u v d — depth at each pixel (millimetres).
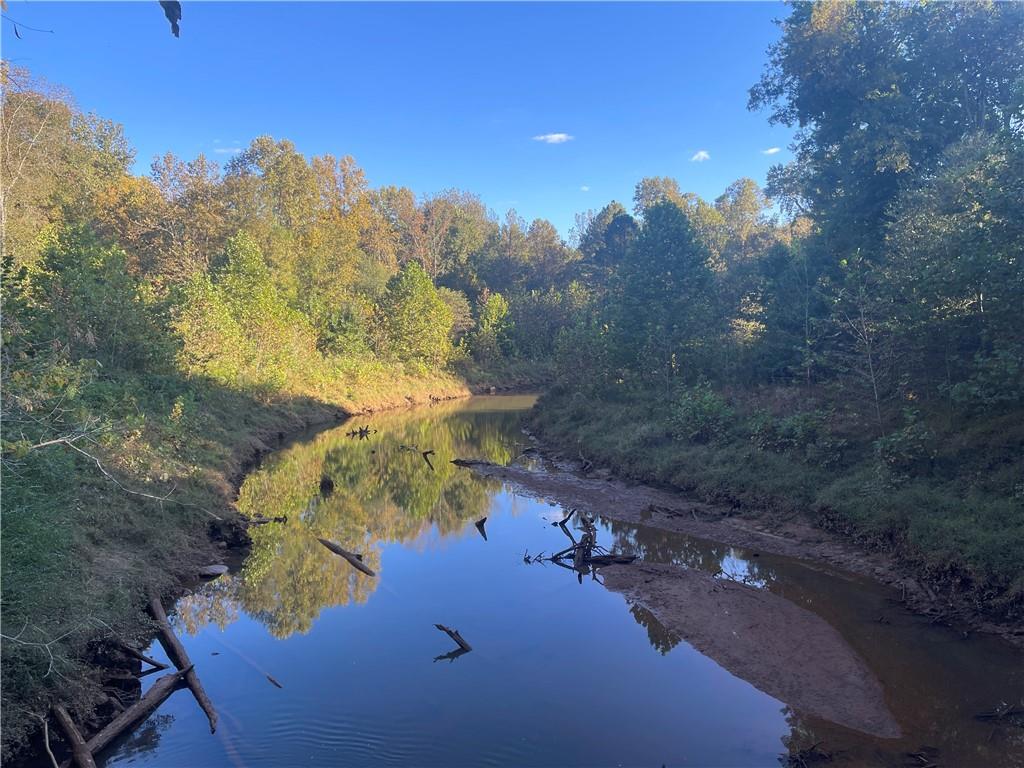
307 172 52500
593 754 6527
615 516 15750
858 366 15273
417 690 7781
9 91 25844
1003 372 11328
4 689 6332
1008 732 6617
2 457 7391
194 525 12820
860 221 21078
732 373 23375
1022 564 8969
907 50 20562
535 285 81438
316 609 10297
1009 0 18156
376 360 47625
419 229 78938
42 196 28484
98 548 9758
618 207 83625
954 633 8836
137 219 38250
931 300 13109
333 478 20891
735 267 28281
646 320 26172
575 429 25422
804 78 22922
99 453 11586
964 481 11336
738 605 10227
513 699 7590
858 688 7680
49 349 12656
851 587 10672
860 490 12711
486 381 56719
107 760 6500
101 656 7926
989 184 12031
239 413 25641
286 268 43906
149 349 18641
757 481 15047
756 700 7578
